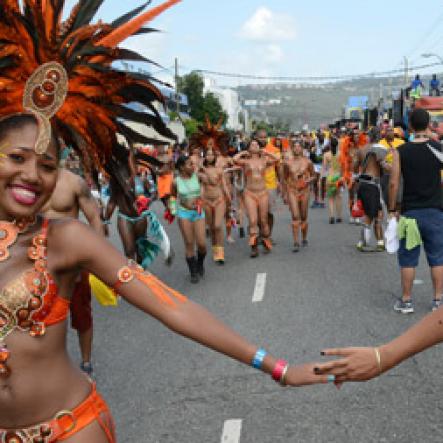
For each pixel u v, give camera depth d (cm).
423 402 534
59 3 278
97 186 330
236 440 487
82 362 633
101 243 266
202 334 270
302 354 670
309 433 491
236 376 611
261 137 1409
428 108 2570
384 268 1084
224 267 1173
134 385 607
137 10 295
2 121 259
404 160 773
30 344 254
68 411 262
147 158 345
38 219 266
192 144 1391
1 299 251
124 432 511
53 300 258
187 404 555
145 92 304
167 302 269
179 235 1664
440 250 786
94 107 301
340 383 292
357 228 1580
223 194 1196
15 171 256
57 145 268
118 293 271
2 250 257
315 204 2111
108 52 282
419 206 777
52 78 262
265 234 1283
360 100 11125
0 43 264
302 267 1128
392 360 292
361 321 777
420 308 820
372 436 482
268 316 816
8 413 258
